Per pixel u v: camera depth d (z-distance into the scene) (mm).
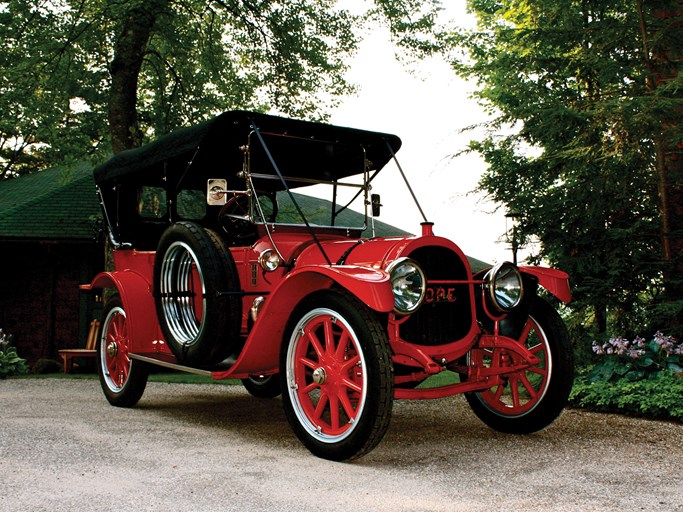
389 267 3574
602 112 5844
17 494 2934
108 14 9789
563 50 7195
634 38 6852
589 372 5898
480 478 3236
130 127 10609
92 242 12172
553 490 3035
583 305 6426
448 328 3975
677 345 5770
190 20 12203
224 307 4344
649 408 4887
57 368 11594
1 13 10352
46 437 4215
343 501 2844
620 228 6508
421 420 4910
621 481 3199
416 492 2986
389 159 5336
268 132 4742
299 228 4980
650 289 6484
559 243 6613
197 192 5750
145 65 12461
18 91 10617
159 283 4930
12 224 12406
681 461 3617
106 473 3311
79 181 14242
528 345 6336
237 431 4523
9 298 12922
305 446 3750
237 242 5164
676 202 6633
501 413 4457
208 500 2857
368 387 3375
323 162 5156
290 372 3844
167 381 7609
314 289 3951
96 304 12891
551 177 6883
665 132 5961
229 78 12344
